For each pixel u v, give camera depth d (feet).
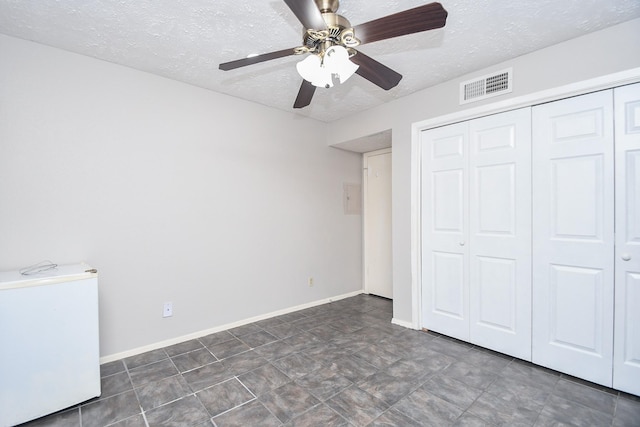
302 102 6.79
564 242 6.63
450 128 8.51
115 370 6.86
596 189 6.23
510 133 7.38
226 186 9.28
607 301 6.12
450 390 6.05
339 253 12.61
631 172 5.87
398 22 4.21
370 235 13.34
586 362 6.36
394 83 6.08
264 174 10.18
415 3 5.28
